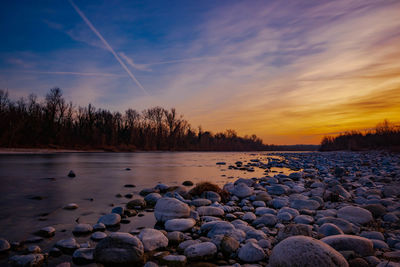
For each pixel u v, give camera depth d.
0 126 41.41
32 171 14.46
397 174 12.81
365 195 7.76
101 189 9.08
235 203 7.28
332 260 2.78
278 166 20.94
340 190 7.85
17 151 38.28
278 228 4.78
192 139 81.81
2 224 5.02
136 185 10.05
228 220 5.44
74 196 7.84
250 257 3.43
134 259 3.37
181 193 7.84
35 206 6.54
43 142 47.69
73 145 51.91
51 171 14.60
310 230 3.95
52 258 3.47
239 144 103.81
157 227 4.92
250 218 5.41
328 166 19.83
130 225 5.02
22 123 44.25
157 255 3.56
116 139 63.16
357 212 5.15
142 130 69.50
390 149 47.81
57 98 53.75
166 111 73.25
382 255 3.46
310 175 14.02
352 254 3.25
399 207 5.92
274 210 5.92
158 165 20.59
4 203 6.86
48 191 8.62
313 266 2.74
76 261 3.40
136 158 31.14
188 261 3.43
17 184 10.02
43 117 51.84
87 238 4.26
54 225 4.98
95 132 58.16
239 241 4.05
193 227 4.77
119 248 3.43
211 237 4.21
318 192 7.70
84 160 24.92
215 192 7.70
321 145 91.81
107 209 6.28
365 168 17.52
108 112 67.75
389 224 4.94
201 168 18.27
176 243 4.05
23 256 3.34
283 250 2.99
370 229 4.66
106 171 15.22
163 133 72.19
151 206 6.73
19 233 4.50
